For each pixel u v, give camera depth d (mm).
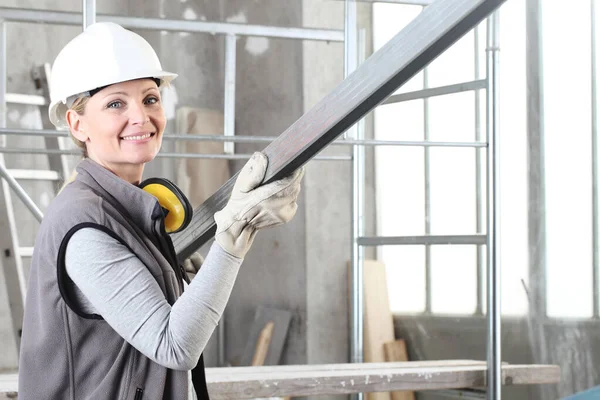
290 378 2990
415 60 1250
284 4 4797
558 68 4180
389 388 3168
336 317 4684
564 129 4160
